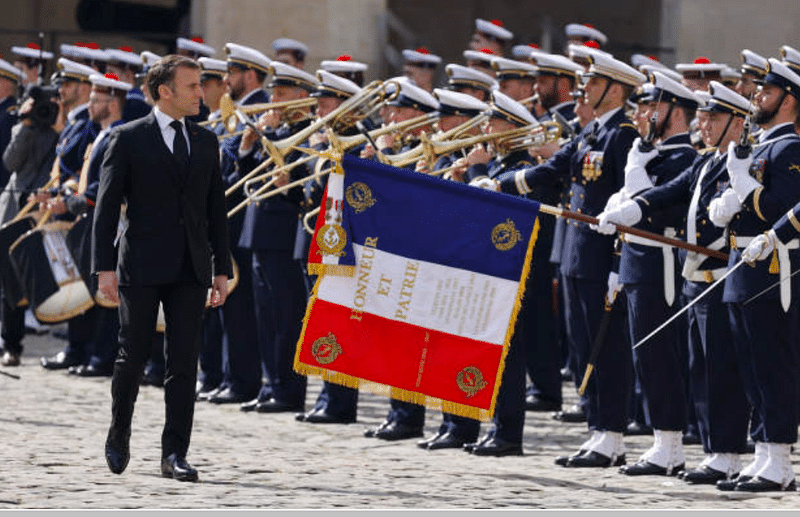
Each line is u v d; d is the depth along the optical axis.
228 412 38.59
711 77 38.66
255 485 27.44
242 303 40.12
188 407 27.45
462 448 33.31
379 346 29.02
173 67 27.31
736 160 27.81
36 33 62.75
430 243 29.06
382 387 29.06
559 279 39.72
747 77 33.03
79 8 65.94
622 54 59.22
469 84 38.88
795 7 57.53
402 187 29.05
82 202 42.09
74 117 44.47
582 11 66.88
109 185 27.05
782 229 27.20
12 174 46.25
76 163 44.06
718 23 57.84
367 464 30.67
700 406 29.83
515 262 29.12
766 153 27.81
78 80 44.81
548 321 39.16
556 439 34.94
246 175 37.75
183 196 27.17
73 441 32.09
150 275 26.95
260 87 40.97
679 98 30.70
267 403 38.69
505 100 33.06
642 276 30.11
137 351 27.20
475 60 44.88
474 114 34.16
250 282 40.12
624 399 31.22
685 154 30.25
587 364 32.19
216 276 28.08
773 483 27.94
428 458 31.86
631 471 30.06
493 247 29.12
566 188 35.28
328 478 28.66
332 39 57.38
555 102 38.25
